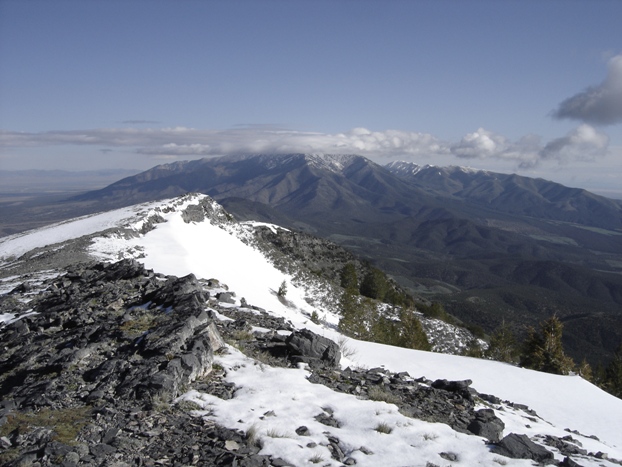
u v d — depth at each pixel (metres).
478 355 61.00
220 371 11.45
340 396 10.94
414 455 8.31
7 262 47.94
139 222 63.66
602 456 11.17
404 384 13.73
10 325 16.23
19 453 7.19
